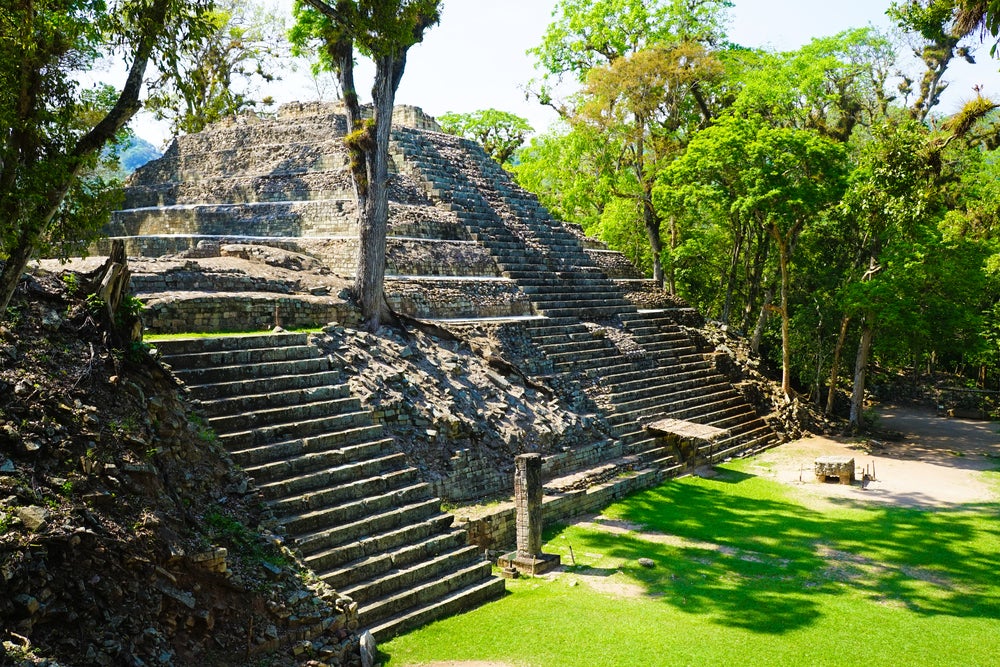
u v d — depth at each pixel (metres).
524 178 45.75
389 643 12.23
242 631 10.74
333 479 14.51
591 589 14.95
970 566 16.80
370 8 15.76
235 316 18.14
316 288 21.08
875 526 19.52
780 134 29.45
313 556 12.73
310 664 10.96
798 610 14.22
